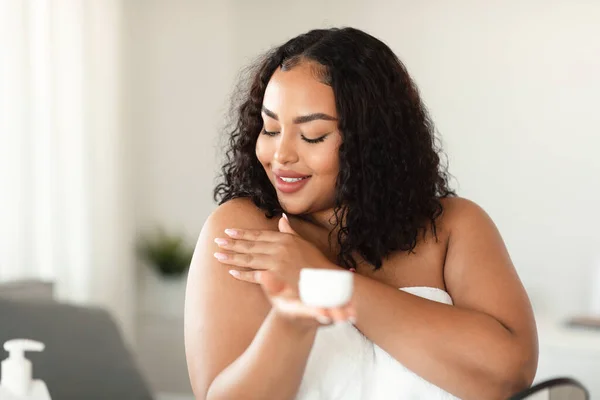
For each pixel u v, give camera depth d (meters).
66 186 2.99
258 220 1.03
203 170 3.61
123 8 3.47
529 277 3.07
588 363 2.47
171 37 3.58
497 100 3.10
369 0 3.31
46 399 1.24
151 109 3.56
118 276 3.21
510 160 3.09
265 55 1.09
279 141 0.97
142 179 3.55
